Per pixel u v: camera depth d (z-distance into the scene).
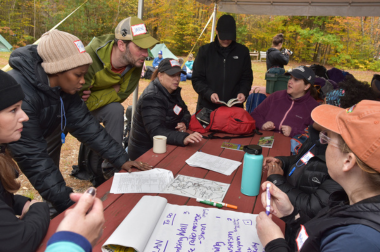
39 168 1.49
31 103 1.49
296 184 1.55
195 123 2.67
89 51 2.28
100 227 0.71
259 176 1.42
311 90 2.81
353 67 21.98
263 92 4.94
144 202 1.23
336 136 0.79
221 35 3.11
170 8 23.61
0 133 0.89
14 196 1.19
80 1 21.80
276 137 2.61
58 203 1.52
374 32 22.45
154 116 2.40
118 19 23.20
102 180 3.20
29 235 0.91
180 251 0.97
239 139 2.50
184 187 1.49
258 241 1.05
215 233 1.08
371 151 0.65
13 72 1.49
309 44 22.12
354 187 0.75
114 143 1.93
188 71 11.29
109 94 2.50
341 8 4.88
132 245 0.94
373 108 0.69
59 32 1.53
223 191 1.47
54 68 1.49
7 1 20.14
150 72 10.60
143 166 1.74
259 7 5.22
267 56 5.35
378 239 0.61
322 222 0.75
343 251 0.64
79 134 1.89
